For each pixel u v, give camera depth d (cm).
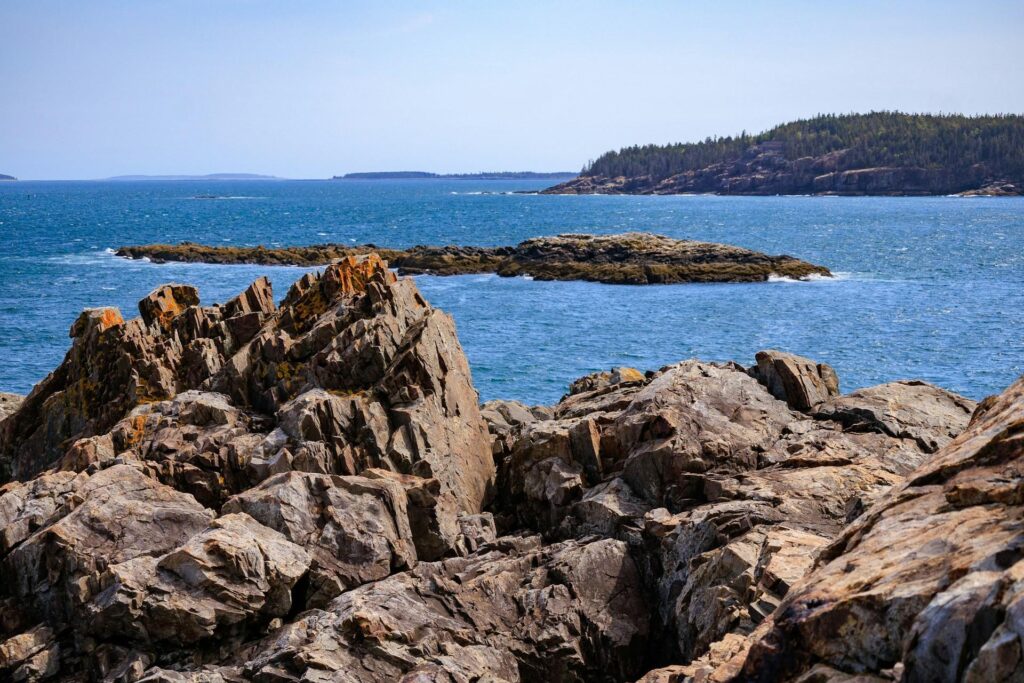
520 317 8294
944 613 848
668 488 2278
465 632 1842
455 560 2112
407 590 1936
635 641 1931
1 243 15425
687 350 6850
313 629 1767
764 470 2227
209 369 2831
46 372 5981
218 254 12338
